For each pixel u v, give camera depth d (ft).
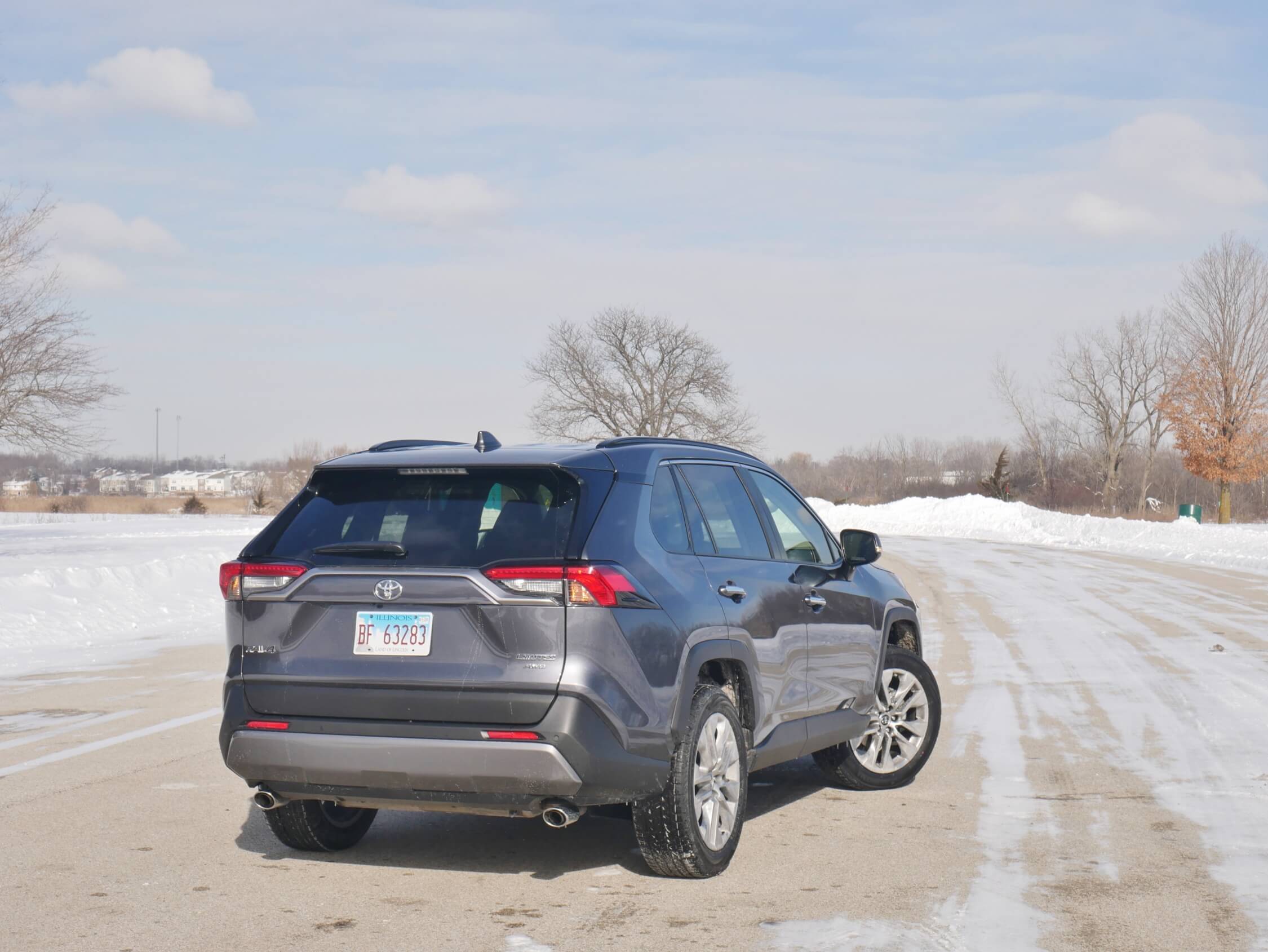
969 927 14.62
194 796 21.61
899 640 24.38
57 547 93.86
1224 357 180.24
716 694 17.12
